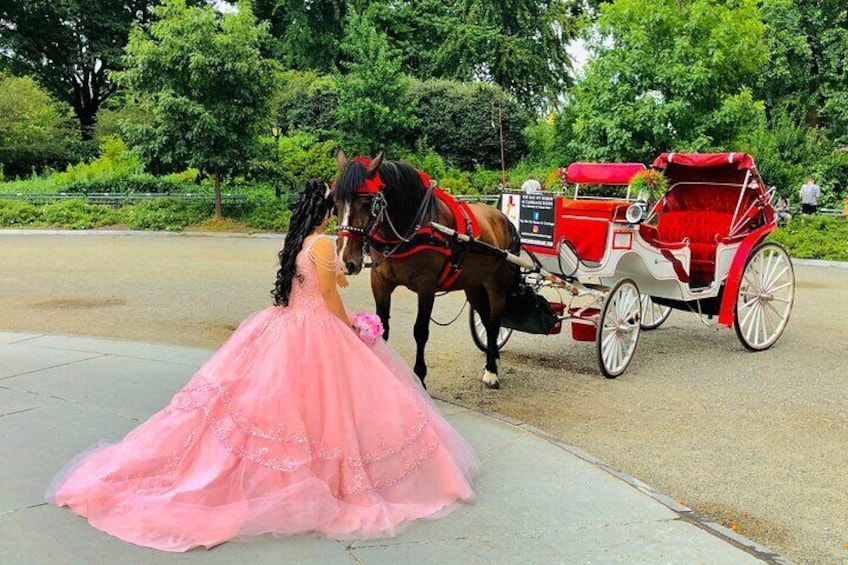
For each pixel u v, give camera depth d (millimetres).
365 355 3949
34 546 3350
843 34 22734
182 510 3434
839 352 8562
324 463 3678
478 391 6727
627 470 4980
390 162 5797
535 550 3541
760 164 21609
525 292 7152
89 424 5074
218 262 15109
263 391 3652
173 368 6668
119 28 34281
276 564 3270
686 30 19266
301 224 3947
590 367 7723
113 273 13391
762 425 5965
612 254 7191
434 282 6043
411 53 32469
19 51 33719
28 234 20984
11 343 7664
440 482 4008
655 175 7820
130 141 20969
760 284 8656
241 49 20547
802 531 4176
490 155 27422
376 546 3494
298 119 26719
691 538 3727
